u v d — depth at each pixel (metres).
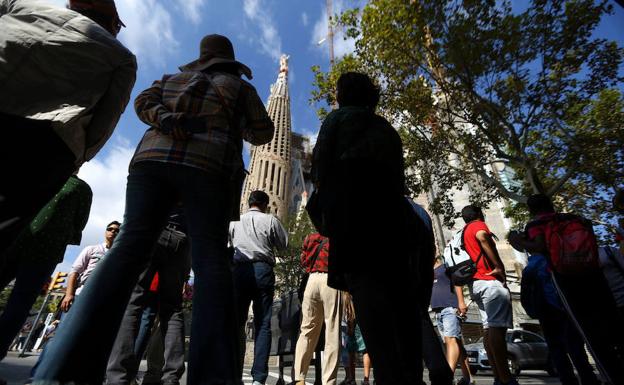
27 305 2.88
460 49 12.15
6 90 1.74
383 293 1.85
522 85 12.34
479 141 14.73
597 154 13.00
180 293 4.10
